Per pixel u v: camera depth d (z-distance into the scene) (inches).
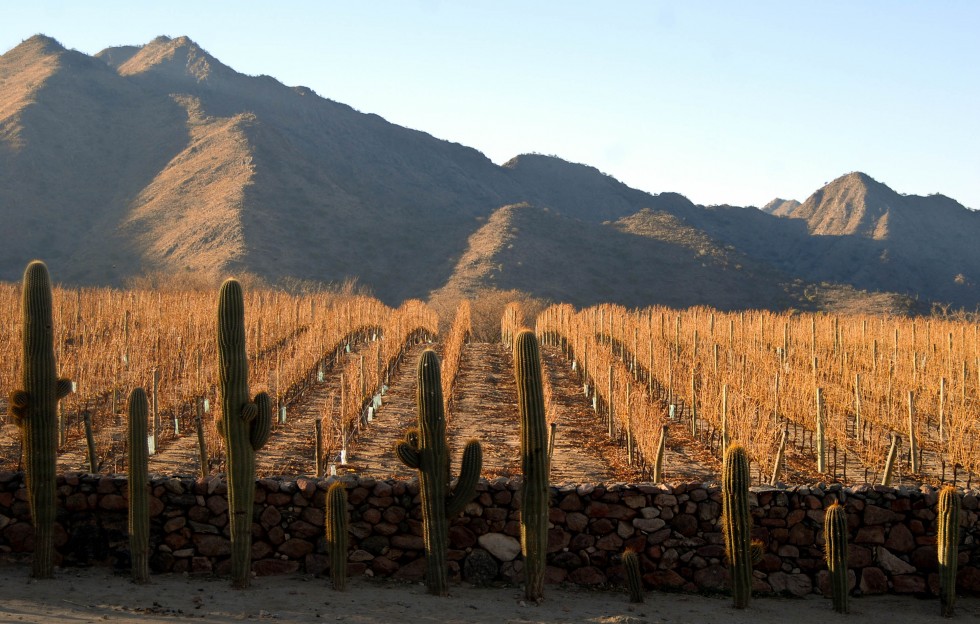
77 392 691.4
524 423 369.7
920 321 1215.6
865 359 964.6
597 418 730.8
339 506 380.2
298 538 401.4
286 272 2997.0
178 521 401.1
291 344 1071.6
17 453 550.6
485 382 920.9
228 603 354.0
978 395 789.2
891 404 692.7
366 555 400.5
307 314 1334.9
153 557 398.3
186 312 1118.4
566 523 402.0
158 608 341.1
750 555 372.2
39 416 376.5
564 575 398.6
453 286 2997.0
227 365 374.3
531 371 369.7
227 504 402.0
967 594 395.9
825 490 402.3
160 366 813.9
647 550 399.2
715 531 399.9
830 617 367.6
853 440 644.1
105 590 364.8
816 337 1170.6
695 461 582.2
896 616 371.9
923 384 791.1
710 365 869.8
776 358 966.4
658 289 3189.0
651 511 401.4
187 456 566.3
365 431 652.7
